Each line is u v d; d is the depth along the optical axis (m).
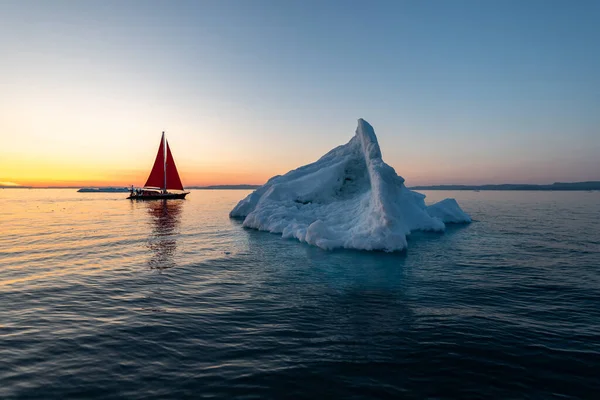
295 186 26.00
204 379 4.96
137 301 8.59
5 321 7.16
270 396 4.56
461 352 5.83
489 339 6.35
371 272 11.83
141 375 5.07
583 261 13.65
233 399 4.49
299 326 6.98
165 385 4.80
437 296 9.12
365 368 5.29
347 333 6.63
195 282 10.48
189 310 7.94
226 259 13.97
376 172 20.47
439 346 6.05
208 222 29.23
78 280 10.62
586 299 8.86
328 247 16.16
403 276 11.28
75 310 7.89
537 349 5.95
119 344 6.09
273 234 21.47
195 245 17.45
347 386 4.80
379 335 6.53
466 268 12.47
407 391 4.70
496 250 16.17
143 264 12.99
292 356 5.66
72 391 4.65
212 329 6.80
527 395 4.63
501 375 5.11
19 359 5.53
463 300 8.79
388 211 17.30
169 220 31.36
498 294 9.30
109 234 21.72
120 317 7.44
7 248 16.56
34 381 4.88
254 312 7.82
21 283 10.22
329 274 11.55
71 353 5.74
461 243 18.28
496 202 72.38
